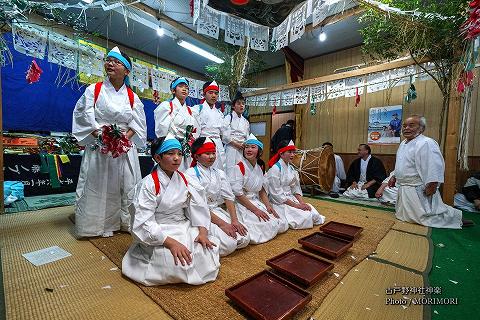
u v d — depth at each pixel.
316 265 1.62
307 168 4.73
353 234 2.21
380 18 3.36
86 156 2.24
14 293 1.33
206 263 1.53
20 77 4.57
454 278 1.64
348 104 6.01
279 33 2.97
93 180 2.19
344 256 1.91
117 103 2.29
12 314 1.16
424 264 1.82
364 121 5.76
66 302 1.27
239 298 1.21
